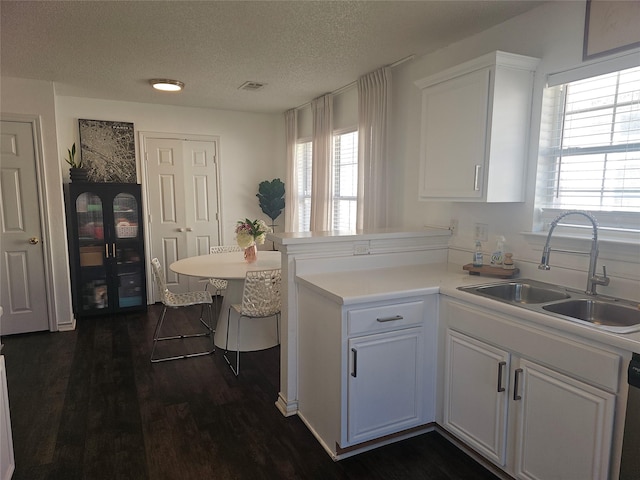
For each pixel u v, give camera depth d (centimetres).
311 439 236
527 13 242
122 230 466
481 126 231
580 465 162
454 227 296
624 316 190
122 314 470
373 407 219
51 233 404
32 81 383
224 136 541
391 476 206
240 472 209
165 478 204
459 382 217
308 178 530
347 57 322
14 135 383
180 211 521
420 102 321
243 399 281
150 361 342
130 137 488
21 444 229
